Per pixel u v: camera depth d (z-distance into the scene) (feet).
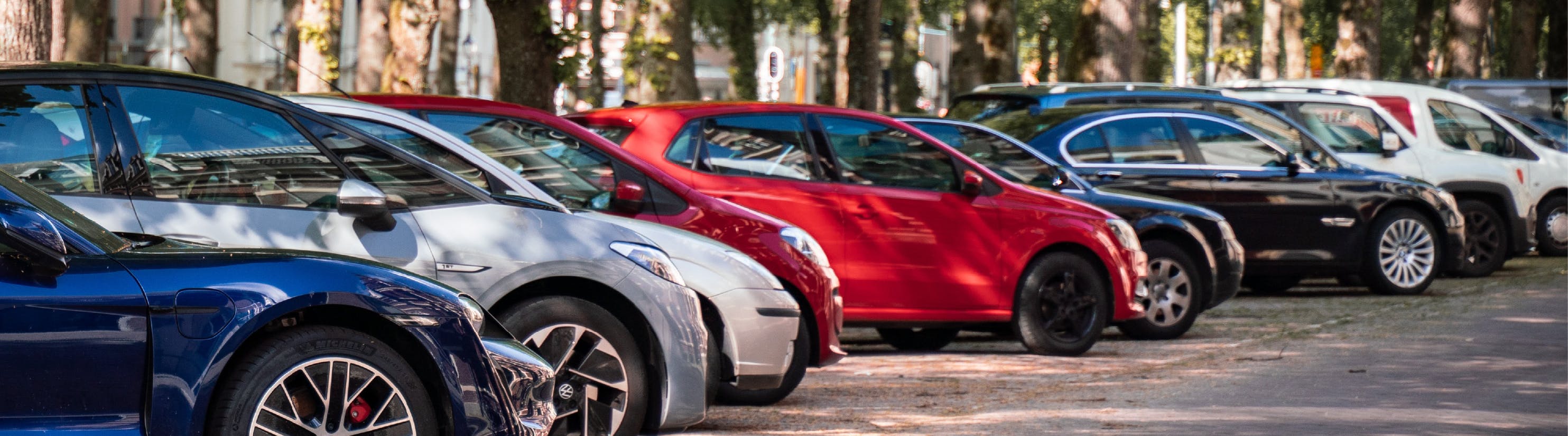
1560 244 81.15
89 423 18.85
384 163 25.81
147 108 24.45
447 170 27.94
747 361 30.63
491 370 21.25
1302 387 38.06
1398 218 62.34
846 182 41.42
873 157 42.14
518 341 23.11
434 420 20.83
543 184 33.17
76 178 23.73
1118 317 45.34
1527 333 49.83
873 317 41.63
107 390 18.89
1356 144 70.79
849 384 38.55
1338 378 39.70
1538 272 74.43
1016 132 56.44
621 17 160.76
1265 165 59.26
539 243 26.58
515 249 26.27
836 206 40.83
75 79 24.08
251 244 24.23
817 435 30.99
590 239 27.22
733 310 30.35
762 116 40.65
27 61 24.50
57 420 18.70
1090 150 55.42
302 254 20.45
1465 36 146.30
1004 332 48.03
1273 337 49.60
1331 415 33.68
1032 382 39.27
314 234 24.75
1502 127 75.36
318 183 25.20
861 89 108.27
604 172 33.40
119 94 24.31
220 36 214.90
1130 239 45.80
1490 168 72.49
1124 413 34.04
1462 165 72.02
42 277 18.66
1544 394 37.37
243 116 25.05
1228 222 57.67
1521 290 65.57
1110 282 45.24
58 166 23.68
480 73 260.01
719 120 39.96
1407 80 96.53
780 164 40.55
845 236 40.93
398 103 33.01
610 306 27.78
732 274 30.50
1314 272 60.90
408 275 21.03
